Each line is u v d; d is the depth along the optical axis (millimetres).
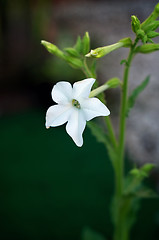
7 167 741
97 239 548
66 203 651
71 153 774
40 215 631
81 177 708
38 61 1065
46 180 704
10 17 1146
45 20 1182
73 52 405
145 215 622
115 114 885
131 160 730
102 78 1010
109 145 421
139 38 384
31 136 834
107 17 1370
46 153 776
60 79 959
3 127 873
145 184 667
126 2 1489
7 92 1013
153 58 1058
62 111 378
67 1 1544
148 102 887
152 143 758
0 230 606
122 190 442
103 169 725
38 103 974
